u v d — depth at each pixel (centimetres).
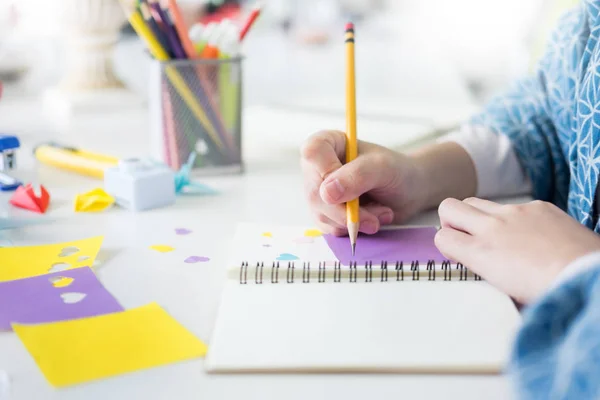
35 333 36
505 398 31
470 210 47
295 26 185
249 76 147
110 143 89
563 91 65
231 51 72
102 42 109
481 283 43
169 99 71
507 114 71
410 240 51
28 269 46
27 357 34
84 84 111
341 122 95
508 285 41
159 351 35
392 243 50
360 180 51
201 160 74
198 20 106
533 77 72
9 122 102
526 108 70
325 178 51
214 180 74
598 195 54
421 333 36
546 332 28
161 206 64
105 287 44
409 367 33
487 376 32
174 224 58
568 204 60
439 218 55
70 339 36
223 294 41
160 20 70
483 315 38
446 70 150
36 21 132
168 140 72
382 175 53
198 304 41
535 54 119
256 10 75
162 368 33
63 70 133
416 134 85
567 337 27
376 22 192
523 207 47
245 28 75
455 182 63
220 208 63
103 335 36
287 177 75
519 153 67
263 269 43
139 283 45
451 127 91
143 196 62
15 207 63
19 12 131
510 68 163
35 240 53
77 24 107
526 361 27
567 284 28
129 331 37
